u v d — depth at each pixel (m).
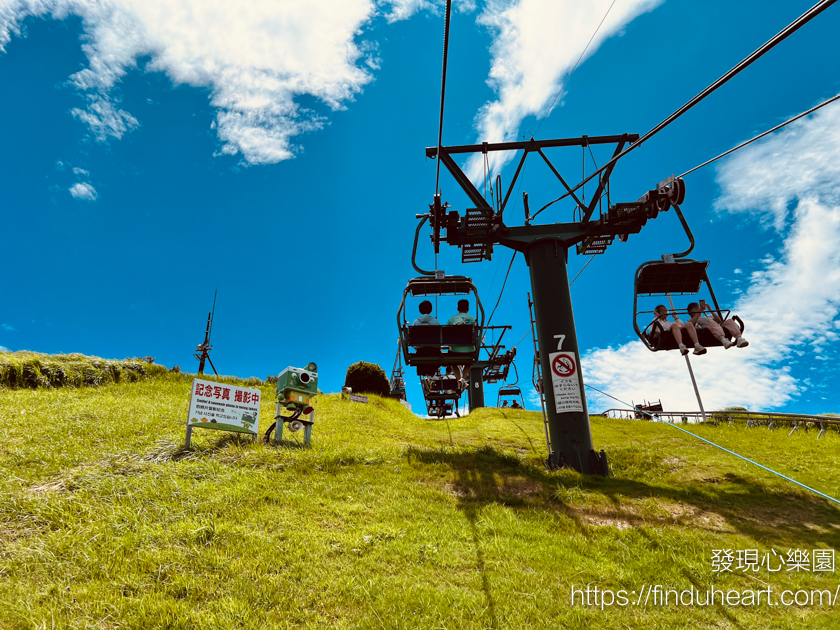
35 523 6.04
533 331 13.80
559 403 12.48
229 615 4.68
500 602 5.32
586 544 7.05
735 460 12.04
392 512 7.68
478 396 31.34
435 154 13.86
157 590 4.99
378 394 23.66
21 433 9.73
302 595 5.16
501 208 13.73
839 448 13.24
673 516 8.43
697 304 11.41
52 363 15.16
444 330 13.04
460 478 10.04
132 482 7.44
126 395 14.75
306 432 11.45
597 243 14.70
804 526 8.14
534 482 10.00
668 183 11.73
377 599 5.17
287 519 6.94
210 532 6.23
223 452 9.54
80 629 4.25
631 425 18.44
